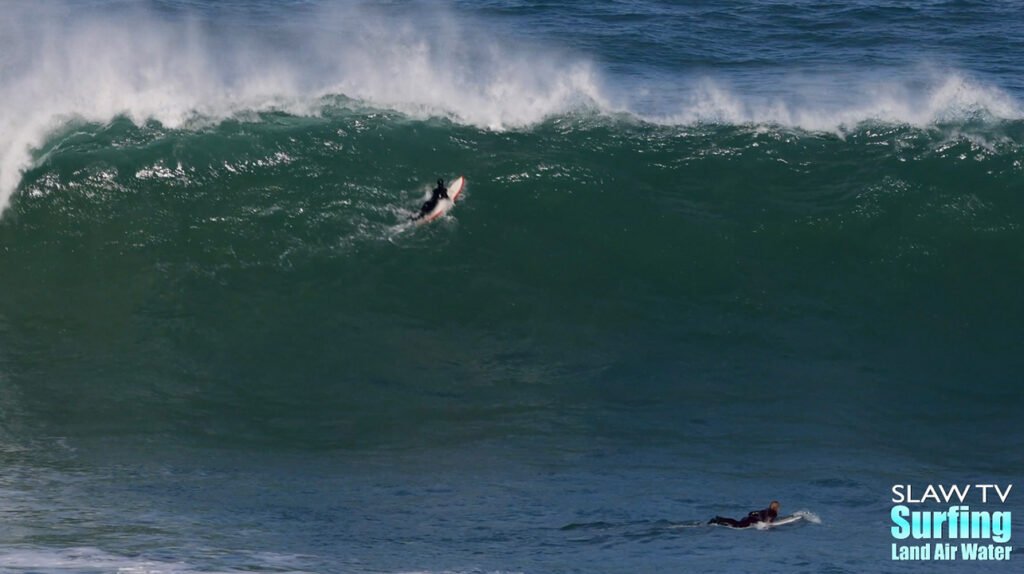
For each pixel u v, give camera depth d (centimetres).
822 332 7100
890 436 6094
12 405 6078
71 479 5306
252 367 6575
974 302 7381
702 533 4859
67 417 6009
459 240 7594
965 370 6800
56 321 6888
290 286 7200
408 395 6378
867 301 7362
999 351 6988
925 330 7162
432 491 5312
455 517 4997
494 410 6244
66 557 4262
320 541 4634
